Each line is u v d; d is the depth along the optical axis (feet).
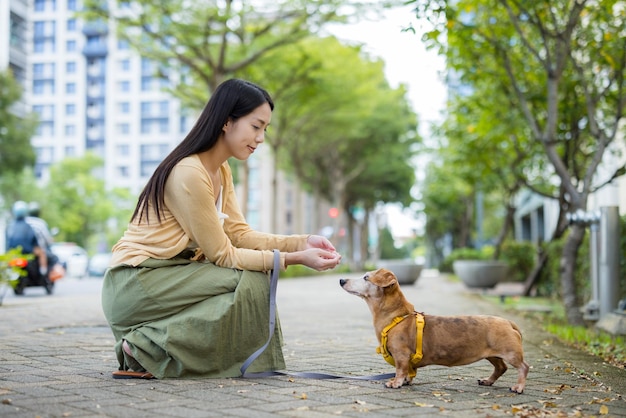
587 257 37.78
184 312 13.98
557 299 46.78
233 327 14.03
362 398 12.55
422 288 65.51
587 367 17.42
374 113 130.00
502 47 34.58
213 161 14.78
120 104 255.70
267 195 228.63
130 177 254.47
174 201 14.12
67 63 257.75
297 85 82.58
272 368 14.80
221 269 14.24
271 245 15.62
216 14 57.00
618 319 25.77
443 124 52.21
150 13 57.77
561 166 31.86
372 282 13.93
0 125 118.73
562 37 31.22
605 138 32.09
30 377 14.10
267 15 65.98
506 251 70.74
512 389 13.56
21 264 35.42
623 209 58.65
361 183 160.86
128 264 14.05
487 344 13.51
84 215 179.73
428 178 138.31
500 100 41.27
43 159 258.98
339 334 24.45
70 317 28.91
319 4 55.21
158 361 13.96
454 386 14.19
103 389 12.78
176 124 252.42
